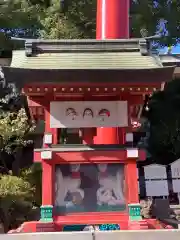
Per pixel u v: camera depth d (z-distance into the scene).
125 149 9.19
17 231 8.57
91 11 17.11
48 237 5.67
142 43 9.65
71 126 9.33
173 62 17.19
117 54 9.62
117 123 9.34
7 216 13.36
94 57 9.47
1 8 16.64
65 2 16.77
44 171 9.02
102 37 14.11
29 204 13.45
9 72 8.58
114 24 14.05
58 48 9.65
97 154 9.16
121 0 14.27
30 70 8.53
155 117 19.64
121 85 8.91
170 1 18.94
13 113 14.20
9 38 17.50
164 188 14.96
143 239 5.57
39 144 17.23
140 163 19.11
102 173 9.18
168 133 19.30
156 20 19.03
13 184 11.93
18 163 15.89
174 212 13.81
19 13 16.84
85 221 8.84
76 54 9.57
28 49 9.47
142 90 9.20
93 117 9.37
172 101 19.80
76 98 9.54
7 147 14.16
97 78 8.70
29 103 10.12
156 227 8.80
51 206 8.80
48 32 16.59
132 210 8.85
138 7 18.31
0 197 12.14
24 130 13.62
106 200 9.03
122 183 9.13
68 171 9.15
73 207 8.95
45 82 8.66
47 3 17.34
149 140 19.56
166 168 16.00
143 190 15.98
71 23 16.72
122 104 9.41
